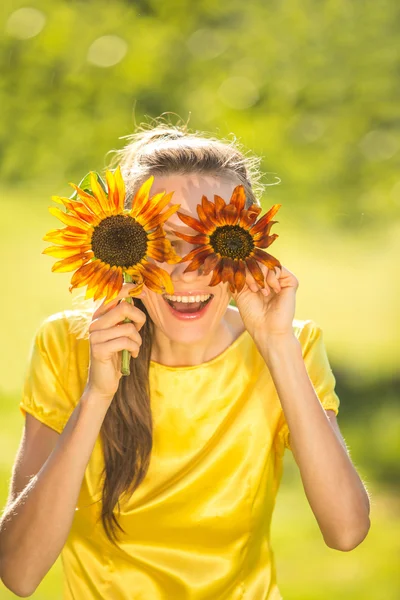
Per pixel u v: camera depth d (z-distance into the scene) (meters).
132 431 2.59
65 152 12.39
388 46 12.44
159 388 2.65
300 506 7.16
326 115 12.45
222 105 12.35
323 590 5.66
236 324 2.77
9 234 13.88
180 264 2.47
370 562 6.07
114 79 12.48
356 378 10.67
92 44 12.45
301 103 12.51
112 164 2.86
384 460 8.04
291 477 7.86
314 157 12.38
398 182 12.45
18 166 12.88
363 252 15.01
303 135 12.41
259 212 2.26
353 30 12.54
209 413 2.65
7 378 9.96
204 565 2.60
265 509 2.69
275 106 12.45
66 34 12.51
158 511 2.59
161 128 2.99
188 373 2.65
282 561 6.12
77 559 2.62
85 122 12.35
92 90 12.50
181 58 12.88
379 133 12.44
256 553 2.69
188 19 13.28
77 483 2.40
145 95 12.60
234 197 2.24
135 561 2.58
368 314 13.30
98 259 2.22
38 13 12.67
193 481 2.61
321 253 14.82
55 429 2.70
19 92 12.48
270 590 2.69
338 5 12.70
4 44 12.54
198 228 2.25
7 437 8.24
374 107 12.32
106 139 12.27
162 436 2.63
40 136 12.41
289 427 2.53
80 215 2.21
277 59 12.66
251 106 12.47
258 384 2.69
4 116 12.48
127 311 2.33
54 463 2.39
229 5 13.27
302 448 2.51
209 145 2.63
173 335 2.52
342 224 14.22
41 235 14.08
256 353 2.71
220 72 12.73
